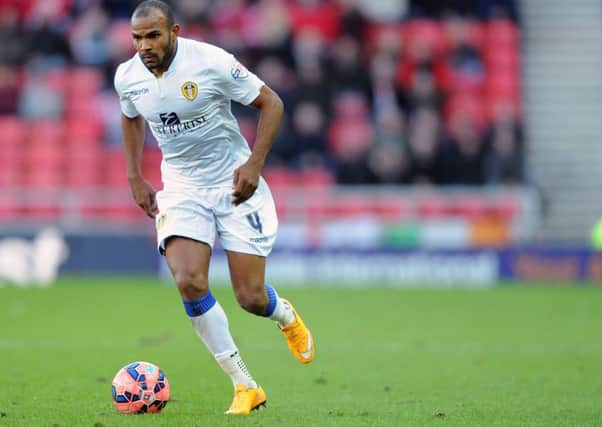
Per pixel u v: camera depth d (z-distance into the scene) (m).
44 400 27.23
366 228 68.06
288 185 73.69
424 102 76.38
